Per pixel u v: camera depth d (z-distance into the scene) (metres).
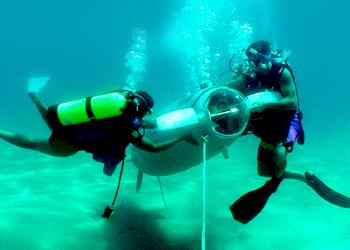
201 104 3.31
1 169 6.59
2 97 20.34
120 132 2.93
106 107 2.83
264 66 3.55
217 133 3.16
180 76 29.75
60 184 5.84
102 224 4.32
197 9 21.20
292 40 90.75
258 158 3.59
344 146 9.23
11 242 3.76
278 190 5.77
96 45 88.44
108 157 3.07
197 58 19.91
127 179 6.28
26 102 18.31
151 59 44.22
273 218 4.66
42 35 115.19
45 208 4.70
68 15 101.62
